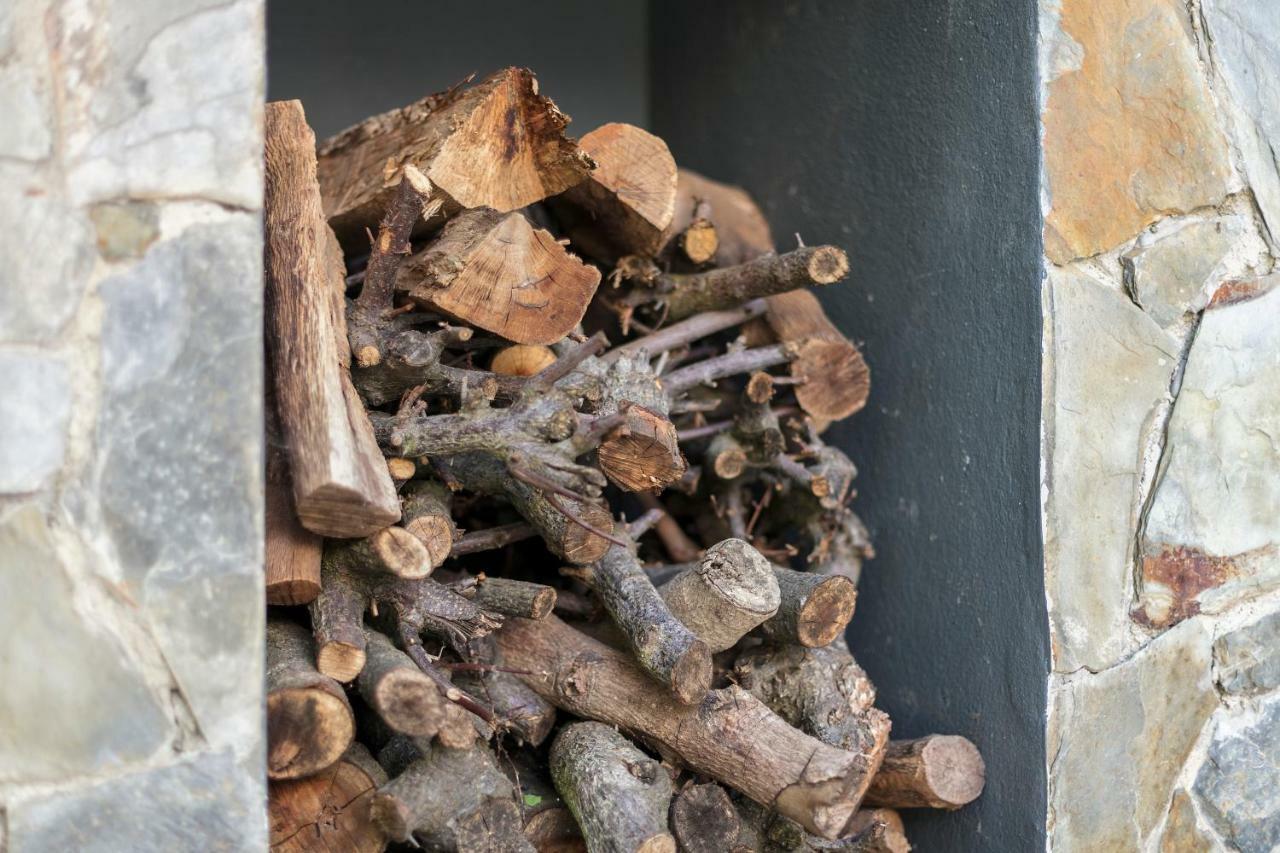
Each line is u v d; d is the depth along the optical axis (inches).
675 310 118.9
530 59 156.5
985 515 108.2
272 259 89.6
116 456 72.9
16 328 72.4
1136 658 106.3
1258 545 112.0
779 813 96.0
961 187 110.6
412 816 81.6
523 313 96.0
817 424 118.6
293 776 79.7
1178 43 107.7
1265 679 113.0
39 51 74.0
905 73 117.6
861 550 119.3
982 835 108.2
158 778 73.5
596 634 105.3
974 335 109.3
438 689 84.1
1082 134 103.6
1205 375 108.8
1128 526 106.0
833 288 127.1
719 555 98.6
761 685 105.3
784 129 135.0
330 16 146.3
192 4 75.1
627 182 107.0
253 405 74.4
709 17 148.8
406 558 84.1
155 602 73.0
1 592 72.9
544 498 91.8
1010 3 104.6
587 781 92.0
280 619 90.6
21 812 72.9
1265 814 112.8
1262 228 111.3
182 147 74.3
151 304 73.5
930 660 114.9
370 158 106.0
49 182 73.2
